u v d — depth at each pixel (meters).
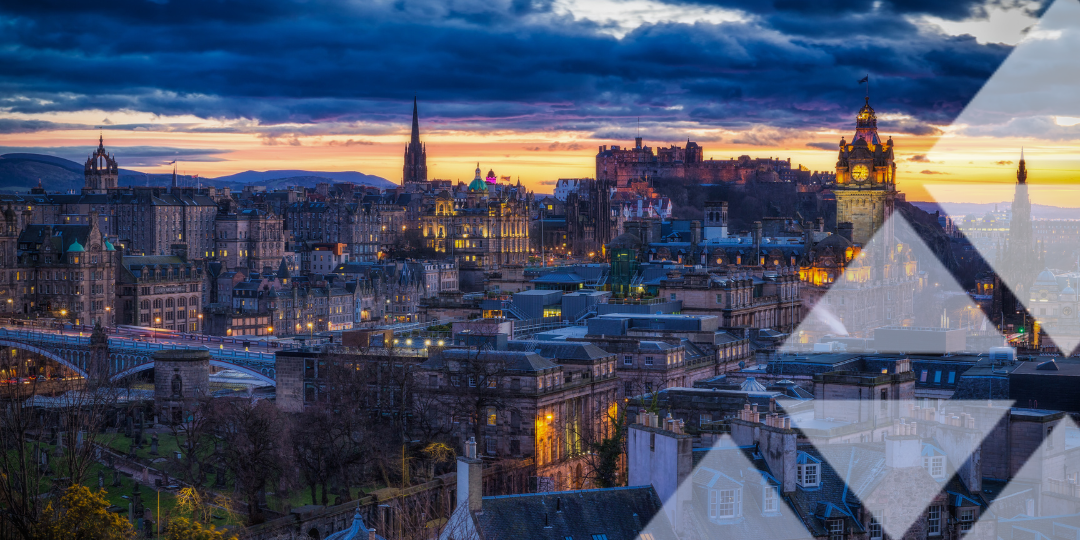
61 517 115.94
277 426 185.25
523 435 189.62
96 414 180.12
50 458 186.00
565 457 197.75
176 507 171.62
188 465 193.62
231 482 191.88
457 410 193.38
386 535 148.00
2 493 130.12
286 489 186.88
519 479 183.50
